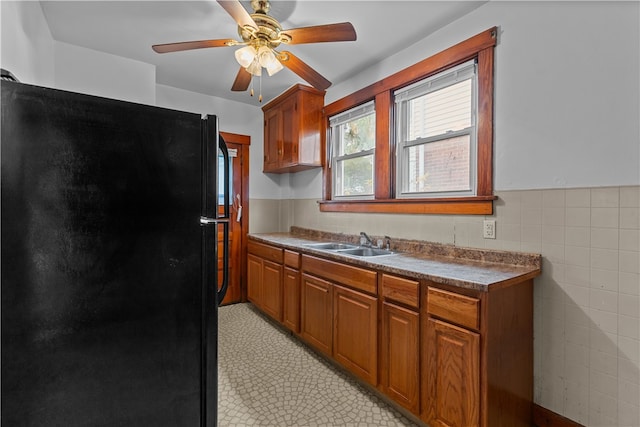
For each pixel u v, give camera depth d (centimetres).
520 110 181
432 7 199
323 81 222
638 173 142
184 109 346
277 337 291
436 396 157
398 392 178
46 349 94
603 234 152
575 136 161
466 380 145
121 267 105
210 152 123
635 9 143
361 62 272
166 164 113
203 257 121
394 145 261
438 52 223
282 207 419
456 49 210
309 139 328
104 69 262
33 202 93
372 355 194
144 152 109
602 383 152
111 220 104
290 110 334
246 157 395
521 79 181
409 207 243
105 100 103
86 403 100
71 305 98
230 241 386
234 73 302
